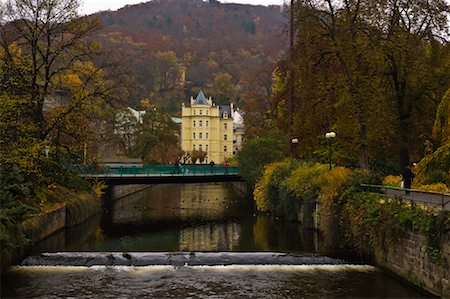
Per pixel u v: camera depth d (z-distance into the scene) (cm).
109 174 4506
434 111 3409
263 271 1947
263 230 3128
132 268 1991
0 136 2730
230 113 12825
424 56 3394
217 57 15688
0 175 2011
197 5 17775
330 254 2164
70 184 3438
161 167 4941
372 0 3102
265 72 6047
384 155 3597
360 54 2994
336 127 3216
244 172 4703
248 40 16238
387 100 3388
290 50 3375
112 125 6956
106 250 2434
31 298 1597
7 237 1798
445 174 2378
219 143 12519
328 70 3158
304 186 3000
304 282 1784
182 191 7500
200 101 12438
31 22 2923
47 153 3150
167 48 14762
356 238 2105
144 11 16488
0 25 2917
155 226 3425
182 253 2109
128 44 13088
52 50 2998
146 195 6644
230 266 2020
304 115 3434
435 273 1509
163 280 1817
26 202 2553
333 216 2405
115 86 3306
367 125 2967
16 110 2766
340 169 2658
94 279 1827
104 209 4559
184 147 12294
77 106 3056
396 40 3162
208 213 4259
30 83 2903
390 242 1828
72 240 2780
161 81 13975
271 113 5084
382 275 1861
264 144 4616
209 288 1714
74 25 3077
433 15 3362
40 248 2433
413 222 1639
